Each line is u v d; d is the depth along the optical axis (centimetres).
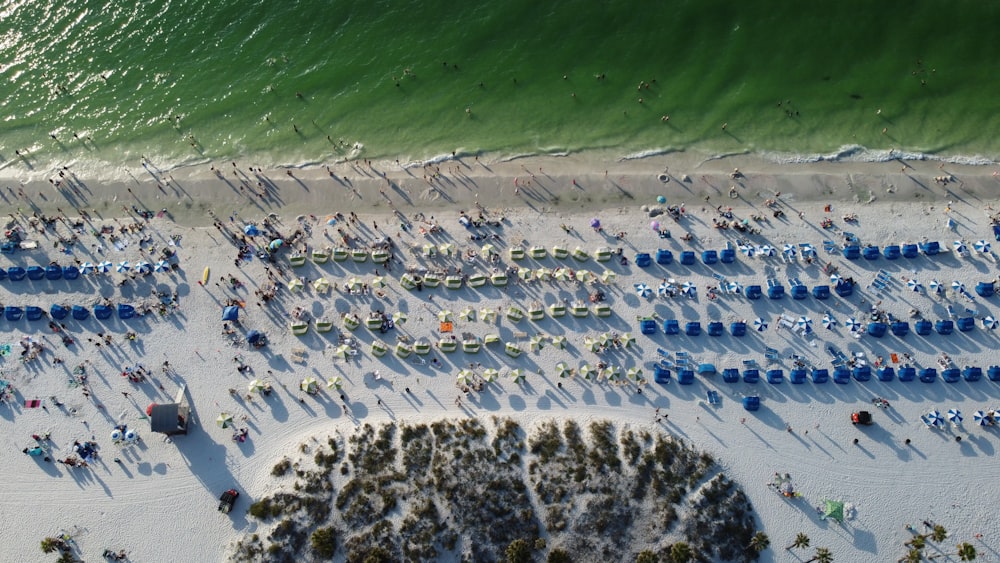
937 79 6281
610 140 6203
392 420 5059
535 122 6291
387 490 4731
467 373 5138
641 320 5388
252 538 4641
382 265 5619
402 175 6072
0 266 5591
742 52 6456
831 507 4759
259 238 5753
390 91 6450
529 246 5709
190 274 5588
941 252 5609
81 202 5959
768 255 5606
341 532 4616
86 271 5544
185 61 6662
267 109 6412
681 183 6000
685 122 6250
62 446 5006
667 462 4888
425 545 4566
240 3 6888
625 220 5834
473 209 5906
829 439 5034
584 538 4612
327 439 4962
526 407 5128
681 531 4650
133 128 6362
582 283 5553
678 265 5631
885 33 6431
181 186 6038
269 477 4862
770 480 4891
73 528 4775
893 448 5000
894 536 4741
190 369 5250
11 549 4731
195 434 5041
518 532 4616
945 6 6462
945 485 4884
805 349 5319
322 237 5747
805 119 6225
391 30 6694
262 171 6112
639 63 6469
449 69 6512
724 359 5297
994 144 6059
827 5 6544
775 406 5150
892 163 6031
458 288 5519
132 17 6881
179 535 4734
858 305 5453
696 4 6612
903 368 5197
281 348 5316
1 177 6091
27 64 6700
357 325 5372
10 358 5269
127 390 5188
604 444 4934
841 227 5753
